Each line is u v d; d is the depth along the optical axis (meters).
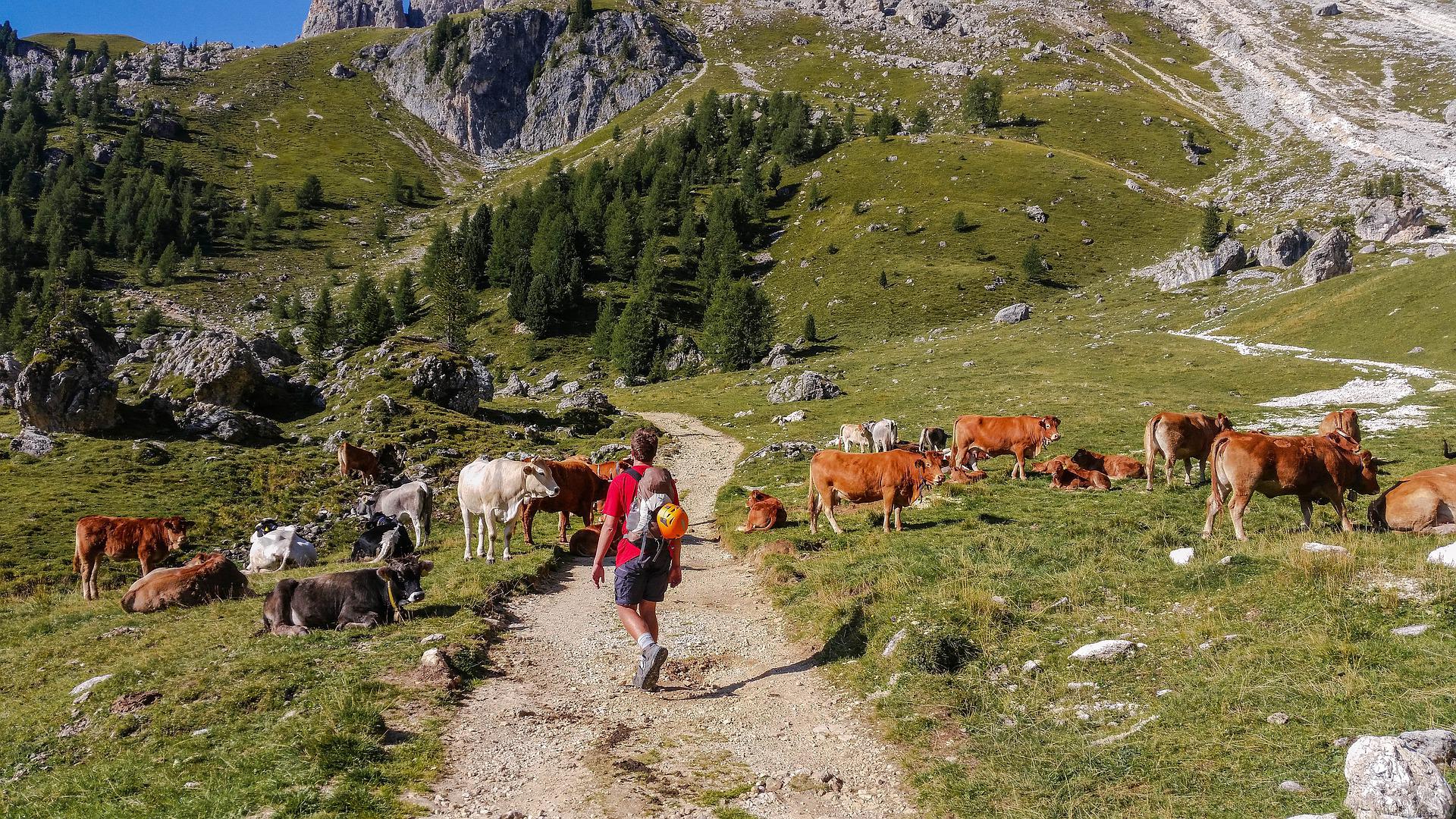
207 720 8.76
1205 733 7.09
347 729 8.07
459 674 9.72
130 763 7.85
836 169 162.62
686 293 128.88
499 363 112.31
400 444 41.00
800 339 104.06
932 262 120.94
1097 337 78.88
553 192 167.00
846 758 7.79
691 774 7.47
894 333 102.62
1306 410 40.59
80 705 9.61
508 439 45.75
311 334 113.25
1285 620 8.77
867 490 16.73
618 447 43.72
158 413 42.81
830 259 129.00
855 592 12.19
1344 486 12.53
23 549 26.48
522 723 8.57
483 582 14.13
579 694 9.48
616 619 12.81
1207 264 101.62
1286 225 121.38
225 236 174.50
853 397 61.59
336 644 10.84
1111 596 10.51
